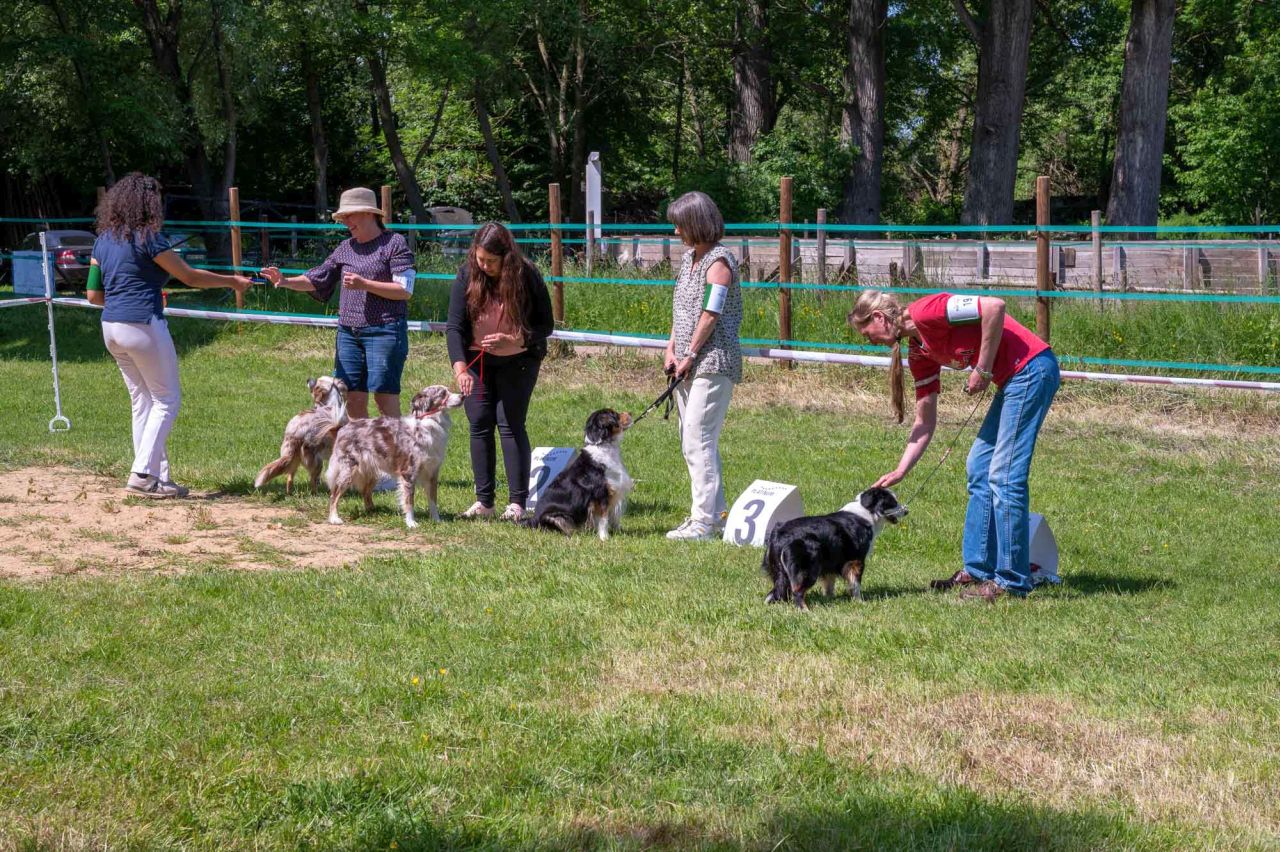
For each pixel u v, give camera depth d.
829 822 3.52
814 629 5.51
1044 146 49.72
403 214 35.72
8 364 15.87
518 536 7.39
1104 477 10.21
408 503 7.57
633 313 15.92
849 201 32.53
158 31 26.89
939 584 6.55
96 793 3.59
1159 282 15.77
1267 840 3.49
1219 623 5.98
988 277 16.84
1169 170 42.91
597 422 7.53
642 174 44.97
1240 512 8.95
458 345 7.80
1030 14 27.03
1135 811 3.70
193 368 15.71
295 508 8.08
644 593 6.07
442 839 3.40
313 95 32.88
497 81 34.66
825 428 12.13
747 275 16.89
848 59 32.88
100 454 9.57
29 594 5.67
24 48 24.70
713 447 7.50
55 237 24.00
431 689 4.57
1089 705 4.65
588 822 3.53
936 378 6.46
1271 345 12.55
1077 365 12.90
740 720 4.38
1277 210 35.19
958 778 3.91
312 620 5.46
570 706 4.48
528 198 41.31
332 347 16.84
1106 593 6.57
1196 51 40.66
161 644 5.02
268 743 4.04
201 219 29.00
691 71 39.41
